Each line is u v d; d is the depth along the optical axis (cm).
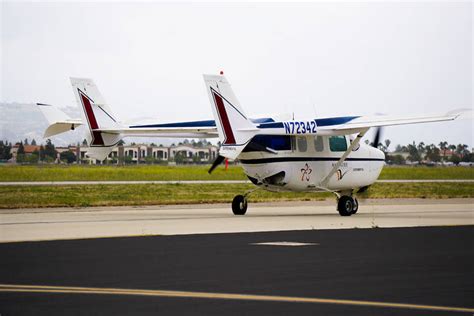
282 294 1387
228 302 1315
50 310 1250
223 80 3150
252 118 3431
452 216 3388
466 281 1518
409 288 1441
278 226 2789
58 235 2439
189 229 2659
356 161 3672
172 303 1307
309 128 3350
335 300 1330
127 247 2102
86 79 3622
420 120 3412
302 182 3481
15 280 1541
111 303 1307
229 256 1903
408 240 2281
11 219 3119
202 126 3591
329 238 2339
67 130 3834
